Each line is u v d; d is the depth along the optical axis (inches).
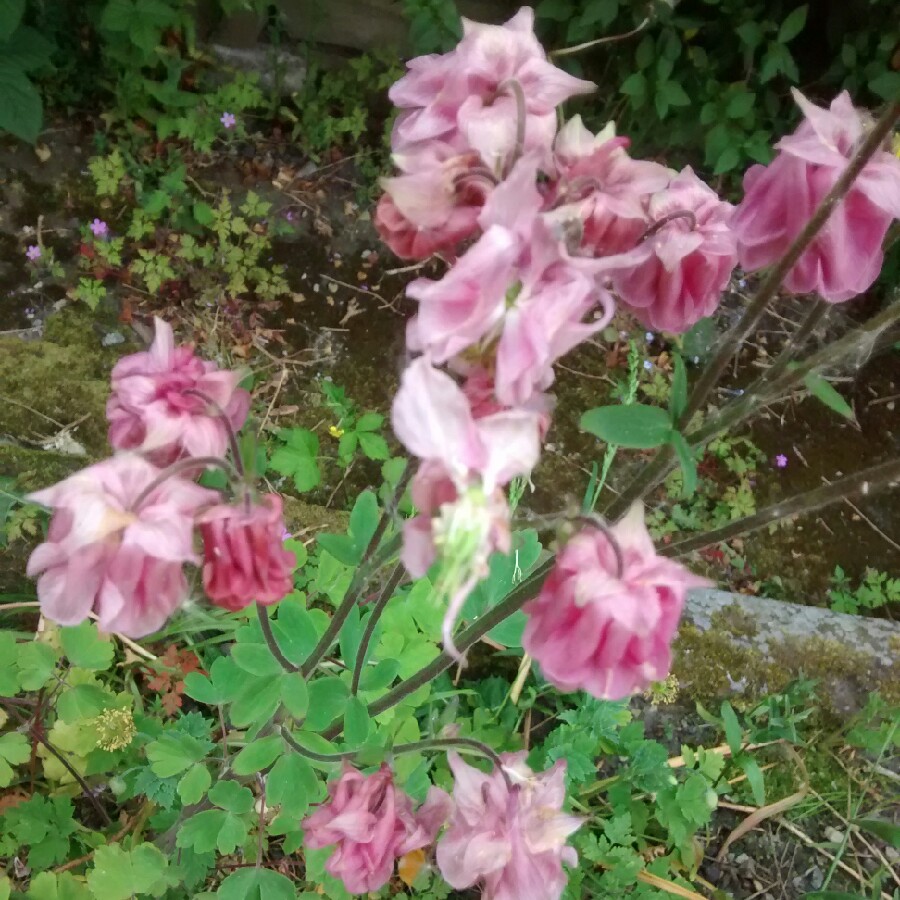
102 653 18.1
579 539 9.7
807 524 32.3
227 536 10.4
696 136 36.4
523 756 13.6
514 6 35.6
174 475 10.1
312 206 34.8
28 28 30.0
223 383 11.2
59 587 9.9
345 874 14.2
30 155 32.8
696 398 12.5
